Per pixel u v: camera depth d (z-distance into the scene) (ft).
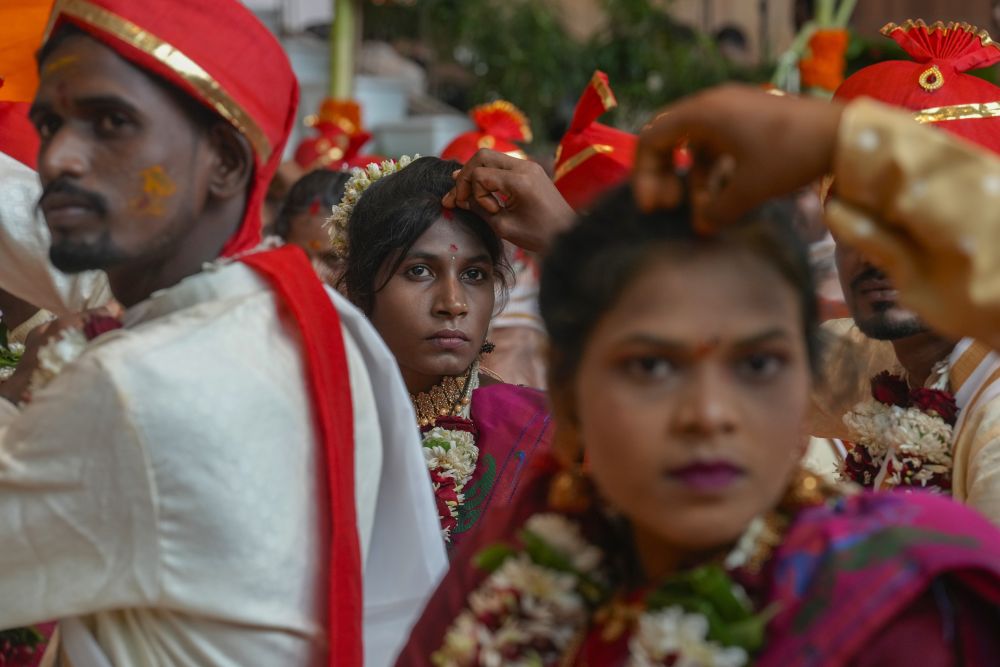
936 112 6.18
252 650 4.02
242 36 4.28
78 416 3.87
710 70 20.17
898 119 2.60
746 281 2.87
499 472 6.31
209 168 4.28
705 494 2.85
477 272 6.39
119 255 4.10
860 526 2.95
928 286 2.62
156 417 3.85
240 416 4.00
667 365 2.90
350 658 4.13
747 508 2.90
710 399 2.83
